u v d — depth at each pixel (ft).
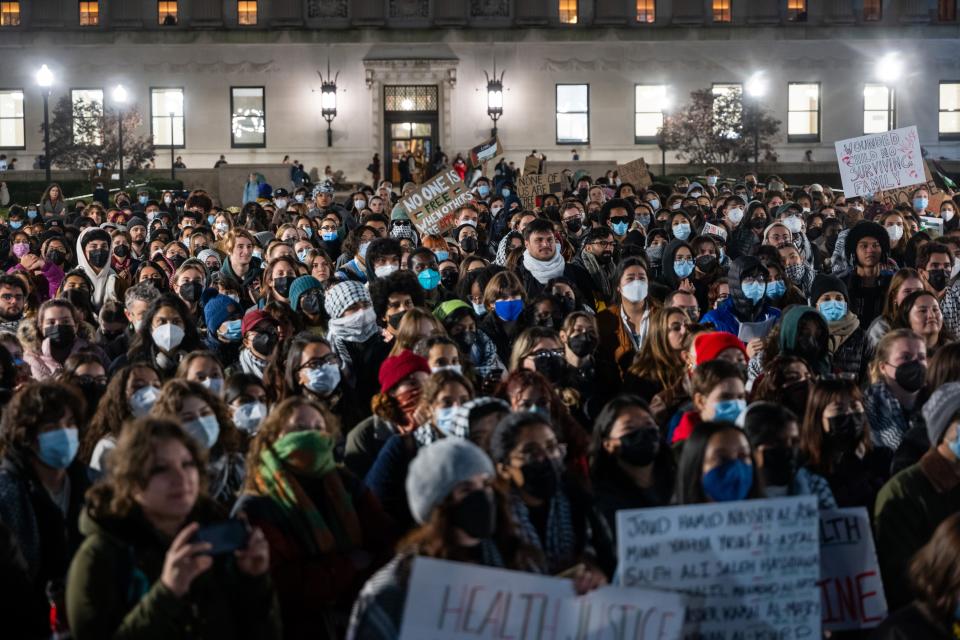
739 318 34.76
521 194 78.74
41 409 19.29
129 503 15.67
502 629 15.01
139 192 125.70
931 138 168.45
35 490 19.49
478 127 164.86
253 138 165.37
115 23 164.76
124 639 14.80
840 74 167.53
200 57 164.55
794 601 16.47
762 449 19.17
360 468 23.16
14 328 34.73
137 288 33.53
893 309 32.14
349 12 165.07
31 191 135.64
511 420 17.78
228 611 15.51
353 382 29.48
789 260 42.47
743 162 151.02
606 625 15.38
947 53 168.25
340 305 29.63
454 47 164.35
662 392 26.63
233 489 20.84
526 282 36.96
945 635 15.48
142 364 22.41
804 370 24.86
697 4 167.12
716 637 16.30
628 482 19.52
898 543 19.63
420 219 54.85
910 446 22.39
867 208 70.49
